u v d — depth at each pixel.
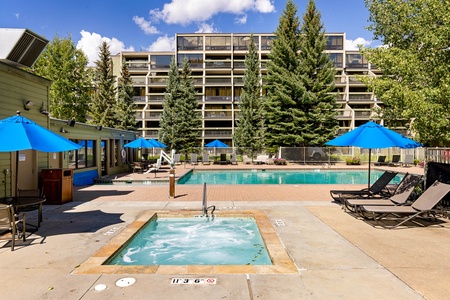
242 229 7.36
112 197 10.73
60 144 5.50
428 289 3.59
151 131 52.84
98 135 17.39
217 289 3.57
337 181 18.98
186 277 3.91
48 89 11.06
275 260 4.52
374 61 10.81
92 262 4.45
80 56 30.73
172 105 36.16
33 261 4.54
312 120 30.16
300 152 29.39
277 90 31.20
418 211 6.65
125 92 40.31
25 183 9.80
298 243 5.40
